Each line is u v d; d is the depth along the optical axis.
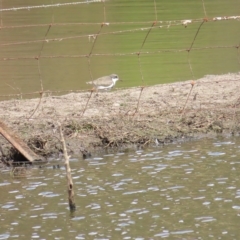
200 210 11.53
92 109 17.31
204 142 15.62
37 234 10.77
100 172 13.76
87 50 26.84
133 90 19.64
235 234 10.53
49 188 12.96
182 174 13.41
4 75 22.62
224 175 13.26
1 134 14.63
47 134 15.48
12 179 13.61
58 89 20.28
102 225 11.05
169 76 22.03
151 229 10.81
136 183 13.00
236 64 23.64
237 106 17.48
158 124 16.33
